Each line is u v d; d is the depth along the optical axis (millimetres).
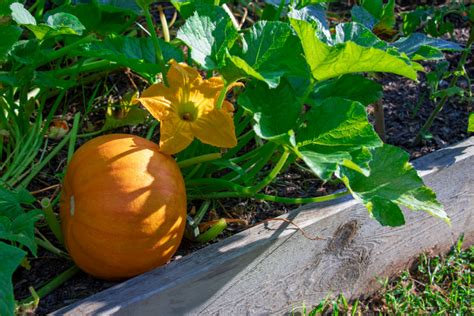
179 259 1251
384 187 1294
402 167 1315
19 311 1144
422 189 1289
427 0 2158
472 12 1646
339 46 1159
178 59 1412
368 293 1521
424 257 1589
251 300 1328
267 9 1628
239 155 1599
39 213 1192
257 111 1249
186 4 1332
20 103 1457
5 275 999
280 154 1525
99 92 1671
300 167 1572
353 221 1419
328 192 1528
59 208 1373
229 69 1192
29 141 1436
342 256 1436
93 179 1172
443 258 1630
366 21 1596
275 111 1272
